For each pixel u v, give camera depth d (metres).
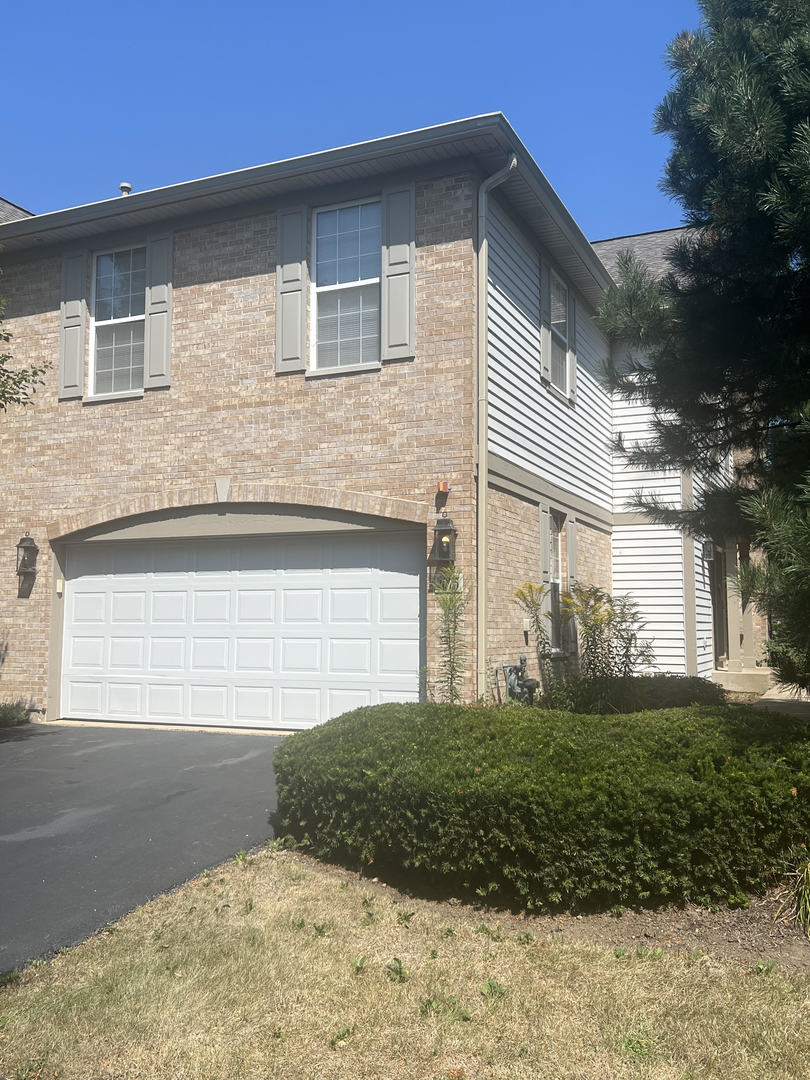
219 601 11.48
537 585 11.94
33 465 12.47
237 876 5.79
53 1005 4.04
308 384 10.91
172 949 4.66
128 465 11.87
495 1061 3.64
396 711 6.96
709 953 4.63
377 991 4.25
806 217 6.66
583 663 11.81
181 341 11.70
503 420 10.89
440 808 5.41
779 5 7.38
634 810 5.10
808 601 5.73
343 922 5.08
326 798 6.07
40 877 5.73
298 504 10.84
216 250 11.62
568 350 13.91
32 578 12.30
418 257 10.50
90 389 12.40
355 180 10.94
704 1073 3.53
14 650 12.30
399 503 10.32
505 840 5.24
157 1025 3.88
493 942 4.83
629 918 5.07
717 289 7.95
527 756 5.81
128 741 10.34
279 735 10.69
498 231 11.01
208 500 11.31
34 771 8.70
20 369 12.56
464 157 10.38
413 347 10.41
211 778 8.38
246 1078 3.53
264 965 4.49
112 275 12.46
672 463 8.27
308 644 10.97
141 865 5.98
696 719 6.61
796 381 7.31
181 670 11.59
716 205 7.48
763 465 8.03
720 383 7.76
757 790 5.14
